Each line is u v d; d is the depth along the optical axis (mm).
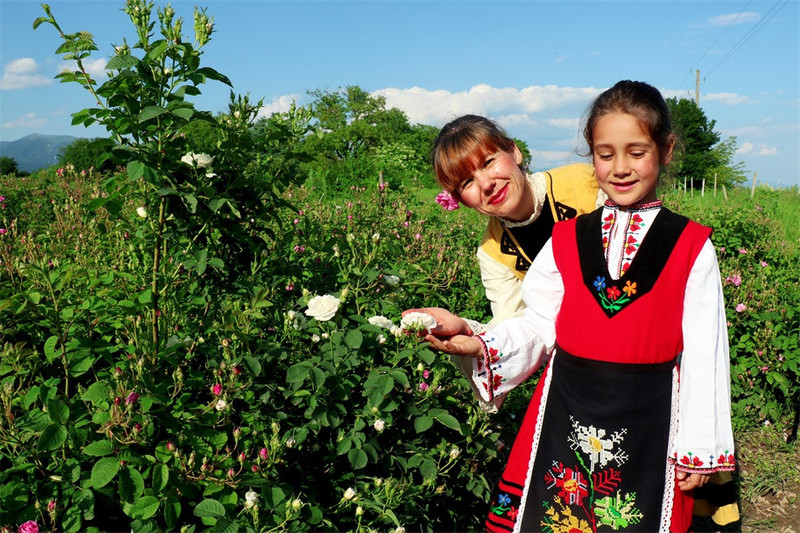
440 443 2338
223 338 2146
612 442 1701
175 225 2250
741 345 3902
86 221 3807
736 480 3256
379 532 2039
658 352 1689
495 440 2430
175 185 2180
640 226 1731
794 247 6555
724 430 1640
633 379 1697
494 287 2377
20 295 1984
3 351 2008
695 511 1879
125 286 2398
